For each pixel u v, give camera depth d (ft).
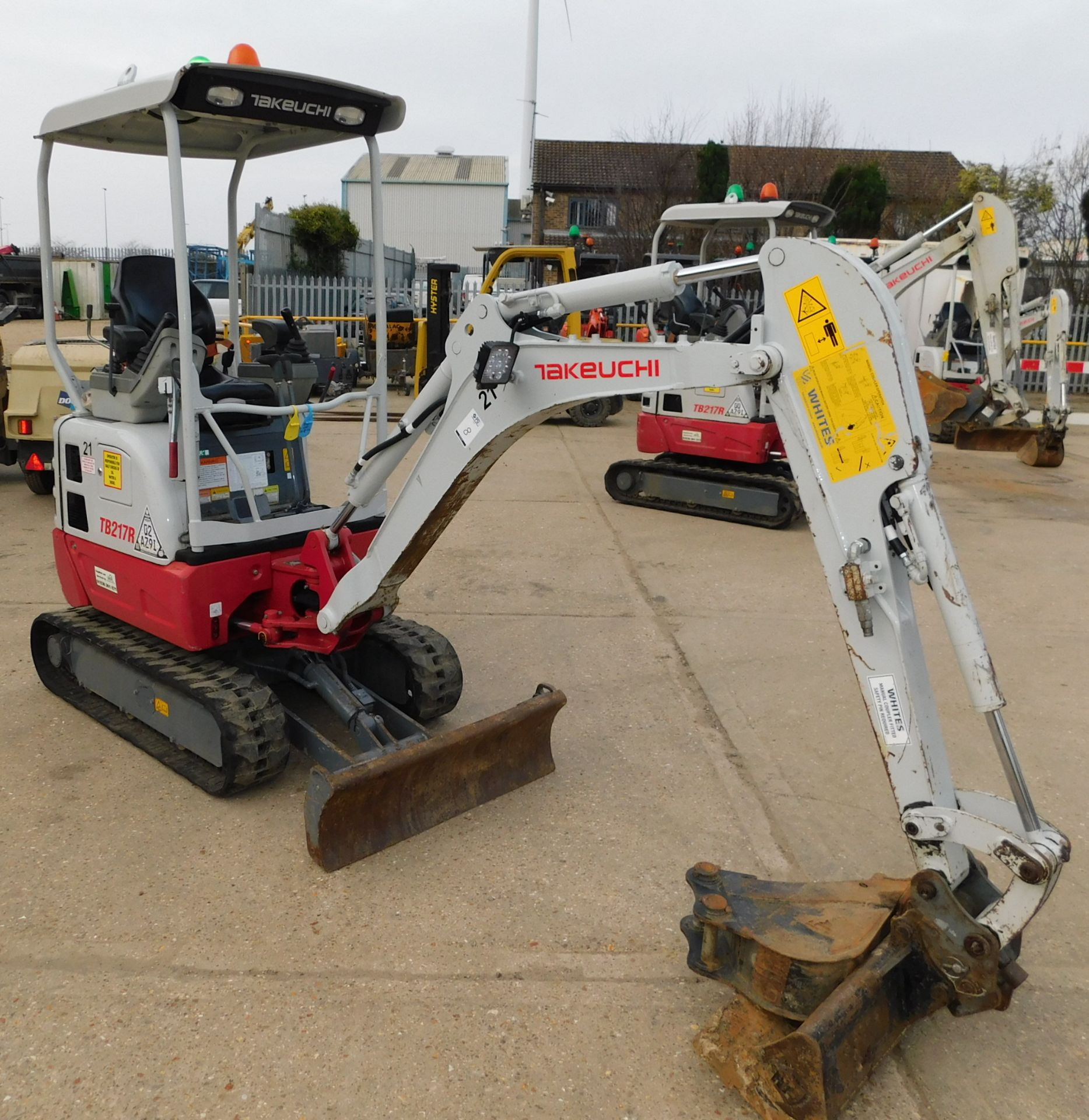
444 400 10.46
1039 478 34.27
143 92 10.94
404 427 10.73
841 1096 7.27
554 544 24.16
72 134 13.11
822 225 28.45
